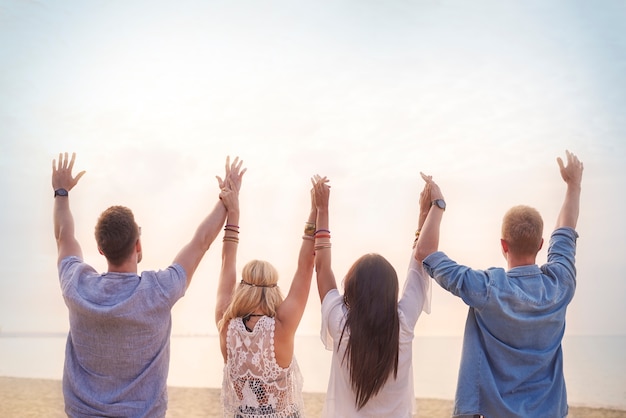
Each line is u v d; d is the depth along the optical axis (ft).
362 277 8.50
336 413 8.76
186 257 9.13
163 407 8.70
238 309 9.16
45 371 57.41
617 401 36.99
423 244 9.28
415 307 9.00
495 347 8.80
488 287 8.62
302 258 9.40
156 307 8.49
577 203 9.78
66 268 8.93
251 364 8.90
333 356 8.92
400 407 8.68
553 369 8.93
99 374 8.46
